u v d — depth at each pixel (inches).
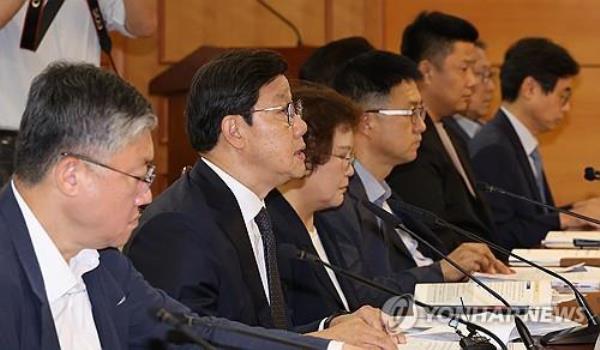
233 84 142.7
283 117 144.0
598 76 385.7
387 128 201.6
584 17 384.5
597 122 386.9
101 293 111.9
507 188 277.6
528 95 288.5
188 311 119.5
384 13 372.5
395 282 180.7
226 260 134.9
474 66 275.6
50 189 102.1
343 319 141.9
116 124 101.8
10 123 180.9
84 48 197.2
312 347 111.3
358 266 179.5
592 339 134.8
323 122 165.0
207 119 143.7
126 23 206.4
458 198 241.1
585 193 387.2
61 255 104.2
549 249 233.3
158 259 131.1
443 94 268.1
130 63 341.7
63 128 101.0
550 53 288.7
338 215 180.5
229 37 350.6
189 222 134.1
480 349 128.0
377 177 204.2
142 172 104.7
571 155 387.2
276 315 144.0
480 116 336.5
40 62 187.3
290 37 355.3
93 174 102.0
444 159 239.5
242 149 142.9
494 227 255.6
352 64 206.5
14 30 183.8
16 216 102.8
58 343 101.6
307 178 165.6
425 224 225.9
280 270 159.0
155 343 117.3
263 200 150.3
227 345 117.7
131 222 105.8
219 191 140.9
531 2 384.2
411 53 271.7
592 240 236.8
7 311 98.7
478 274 185.9
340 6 364.5
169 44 344.5
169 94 270.8
